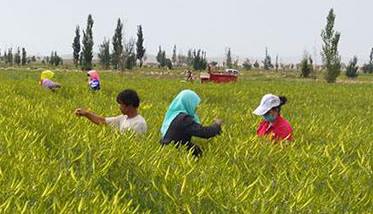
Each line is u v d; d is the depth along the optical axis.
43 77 20.50
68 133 7.74
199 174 5.89
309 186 5.36
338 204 5.09
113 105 14.04
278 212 4.67
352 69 93.69
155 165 6.02
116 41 104.06
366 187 5.88
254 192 5.26
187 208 4.36
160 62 143.12
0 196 4.54
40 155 6.34
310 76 82.62
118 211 4.21
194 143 8.40
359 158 7.53
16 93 17.67
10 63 129.38
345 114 16.83
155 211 4.89
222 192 4.99
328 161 6.96
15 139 6.82
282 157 7.16
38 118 9.17
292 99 23.69
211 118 12.00
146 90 22.69
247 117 12.45
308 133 10.16
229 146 7.82
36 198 4.62
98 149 6.67
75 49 114.69
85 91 19.48
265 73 110.00
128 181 5.66
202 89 24.66
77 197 4.71
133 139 7.44
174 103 8.06
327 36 63.56
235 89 25.75
